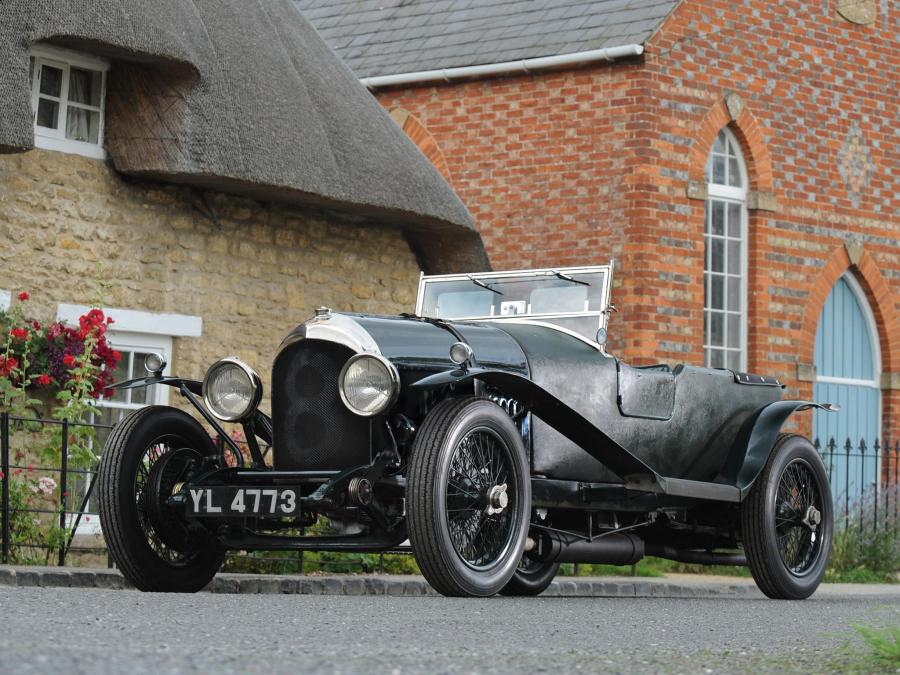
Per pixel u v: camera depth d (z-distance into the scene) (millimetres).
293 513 7047
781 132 18078
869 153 19047
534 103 17531
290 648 4312
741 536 9242
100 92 12508
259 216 13719
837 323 18875
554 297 8789
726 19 17562
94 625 4797
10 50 11016
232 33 13008
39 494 10367
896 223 19297
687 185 17000
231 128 12500
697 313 16984
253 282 13648
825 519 9367
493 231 17719
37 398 11773
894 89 19391
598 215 16953
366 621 5449
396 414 7344
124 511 7418
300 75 13672
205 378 7652
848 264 18734
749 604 8188
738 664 4461
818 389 18547
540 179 17406
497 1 19172
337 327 7305
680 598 9148
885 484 18672
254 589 9023
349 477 7098
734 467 8984
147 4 12039
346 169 13484
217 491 7250
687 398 8844
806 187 18328
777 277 17953
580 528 8531
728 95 17516
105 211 12492
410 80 18219
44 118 12148
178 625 4945
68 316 12125
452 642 4801
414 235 15172
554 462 8062
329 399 7344
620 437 8375
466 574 6988
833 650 5016
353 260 14586
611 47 16766
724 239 17750
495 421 7188
